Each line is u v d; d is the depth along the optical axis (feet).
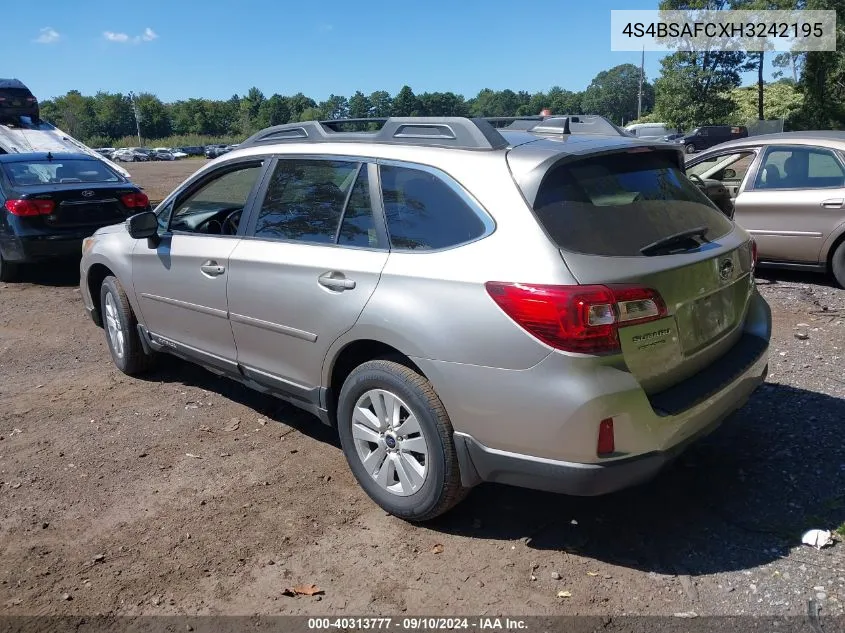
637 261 10.03
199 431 15.64
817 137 25.71
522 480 10.29
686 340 10.67
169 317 16.40
